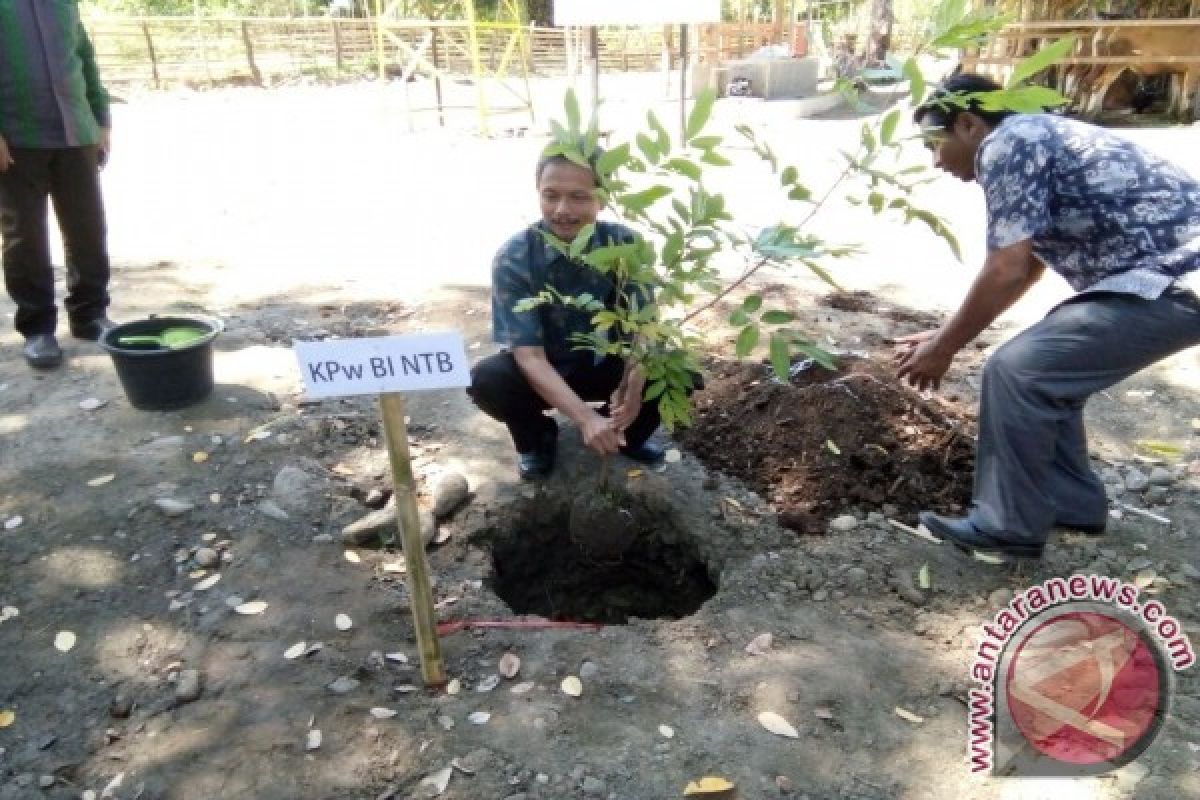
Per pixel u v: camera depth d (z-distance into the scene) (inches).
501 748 91.5
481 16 899.4
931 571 115.8
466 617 110.3
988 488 114.9
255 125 496.1
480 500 132.5
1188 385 160.2
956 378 161.9
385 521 123.8
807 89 555.8
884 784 87.4
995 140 102.0
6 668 103.1
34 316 169.3
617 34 836.6
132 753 92.5
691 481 135.7
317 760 90.7
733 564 119.7
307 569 117.7
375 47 770.8
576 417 115.1
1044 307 195.2
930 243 244.8
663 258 92.3
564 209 111.3
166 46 721.0
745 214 273.9
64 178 162.6
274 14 1024.2
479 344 182.7
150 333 157.2
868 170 89.4
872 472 132.6
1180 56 406.0
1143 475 135.3
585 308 105.9
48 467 138.6
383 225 275.3
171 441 144.7
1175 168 103.9
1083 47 426.6
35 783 89.6
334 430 149.3
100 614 110.7
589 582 134.8
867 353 171.2
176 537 123.3
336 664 102.3
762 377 155.1
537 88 647.8
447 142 429.1
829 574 115.3
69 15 153.7
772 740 92.0
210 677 101.3
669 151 86.6
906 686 98.7
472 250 246.1
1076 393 106.7
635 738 92.4
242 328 190.9
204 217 286.7
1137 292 100.7
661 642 105.2
